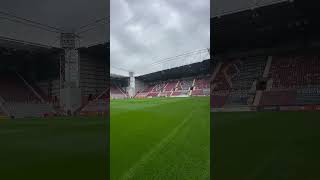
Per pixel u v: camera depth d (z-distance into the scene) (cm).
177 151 442
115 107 1548
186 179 314
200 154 416
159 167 357
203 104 1675
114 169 359
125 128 730
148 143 504
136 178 323
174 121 840
